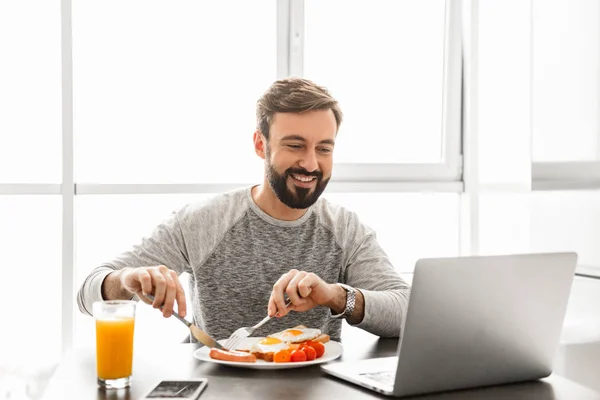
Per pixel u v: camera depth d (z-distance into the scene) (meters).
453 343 1.05
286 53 2.54
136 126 2.44
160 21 2.45
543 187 2.08
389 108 2.70
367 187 2.62
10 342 2.36
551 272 1.11
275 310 1.38
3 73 2.34
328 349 1.34
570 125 1.95
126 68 2.43
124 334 1.11
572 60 1.95
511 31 2.46
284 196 1.69
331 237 1.79
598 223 1.82
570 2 1.96
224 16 2.49
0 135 2.34
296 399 1.03
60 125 2.36
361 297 1.46
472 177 2.70
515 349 1.11
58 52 2.36
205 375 1.18
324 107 1.65
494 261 1.05
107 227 2.42
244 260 1.76
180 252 1.76
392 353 1.36
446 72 2.72
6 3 2.33
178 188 2.43
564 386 1.15
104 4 2.40
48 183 2.32
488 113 2.62
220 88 2.50
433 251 2.77
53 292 2.38
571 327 1.91
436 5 2.73
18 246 2.35
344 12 2.62
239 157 2.52
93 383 1.14
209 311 1.75
